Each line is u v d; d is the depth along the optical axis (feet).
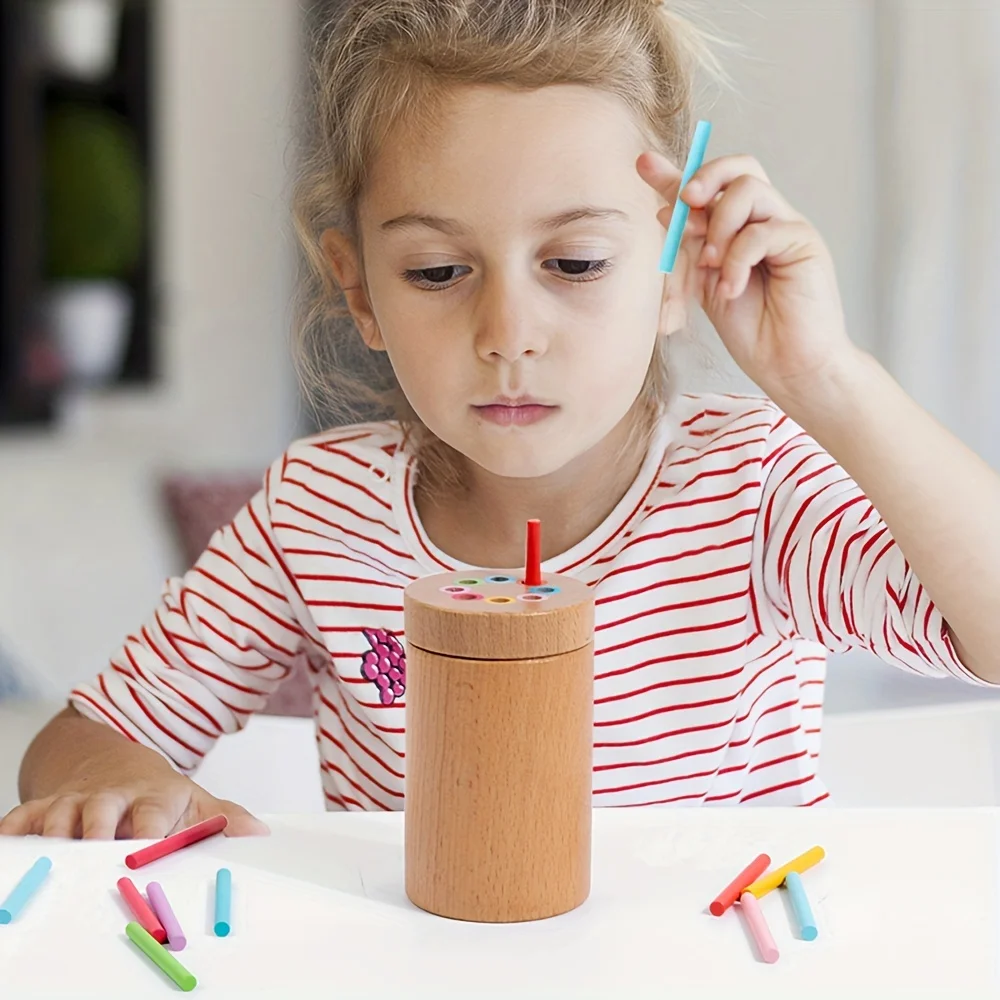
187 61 11.41
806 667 3.33
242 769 3.50
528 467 2.67
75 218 11.60
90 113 11.80
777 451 3.17
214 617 3.31
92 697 3.21
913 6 8.39
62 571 8.45
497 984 1.69
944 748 3.23
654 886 1.96
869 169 8.61
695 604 3.12
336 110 3.10
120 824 2.44
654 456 3.21
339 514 3.33
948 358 8.57
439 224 2.62
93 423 11.55
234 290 11.55
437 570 3.26
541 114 2.61
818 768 3.30
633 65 2.81
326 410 3.70
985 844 2.07
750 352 2.46
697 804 3.13
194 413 11.68
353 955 1.77
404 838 2.02
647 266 2.70
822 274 2.39
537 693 1.81
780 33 8.38
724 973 1.71
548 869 1.85
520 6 2.75
